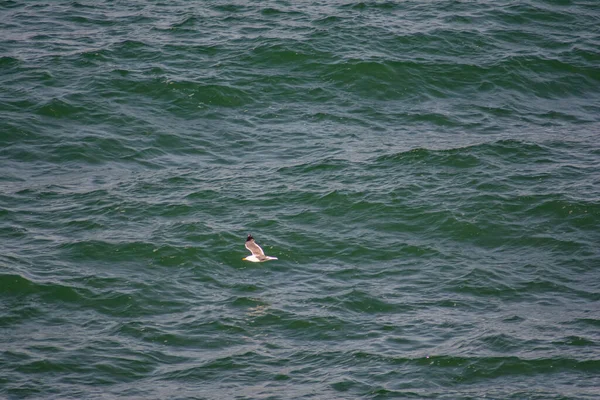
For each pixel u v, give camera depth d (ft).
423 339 131.95
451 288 144.97
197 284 145.38
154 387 121.70
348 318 137.08
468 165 176.96
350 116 196.65
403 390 120.78
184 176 175.52
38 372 123.54
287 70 210.59
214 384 122.52
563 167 176.86
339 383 122.31
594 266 150.10
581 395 119.34
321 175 175.22
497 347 129.39
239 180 173.99
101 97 198.08
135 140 186.50
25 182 172.35
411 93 205.46
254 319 136.67
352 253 153.89
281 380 123.34
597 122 198.18
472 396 119.75
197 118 194.70
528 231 158.81
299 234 158.10
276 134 190.08
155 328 134.31
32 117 190.08
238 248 153.79
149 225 159.84
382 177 173.88
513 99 205.57
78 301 140.26
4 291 140.56
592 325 134.41
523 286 145.38
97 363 126.00
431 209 164.25
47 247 152.87
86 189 170.60
